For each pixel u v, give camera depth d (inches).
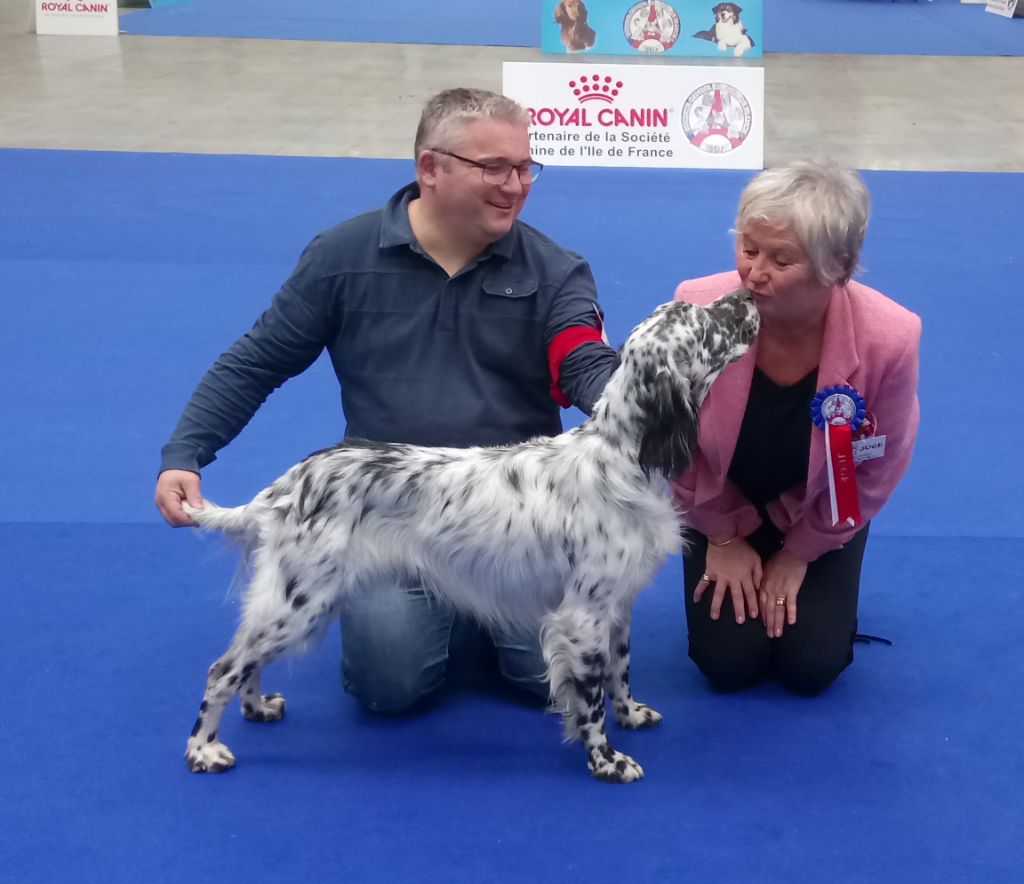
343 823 115.3
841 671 139.8
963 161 382.9
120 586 156.4
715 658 136.6
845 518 126.8
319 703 136.6
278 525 120.6
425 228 126.5
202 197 334.0
